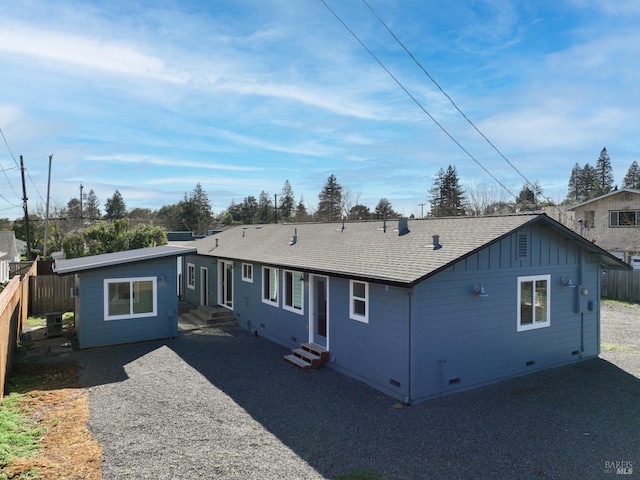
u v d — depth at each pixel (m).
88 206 79.00
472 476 5.72
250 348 13.10
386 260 10.01
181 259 23.20
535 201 41.03
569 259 11.38
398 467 5.94
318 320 12.18
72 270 12.44
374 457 6.23
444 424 7.44
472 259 9.36
